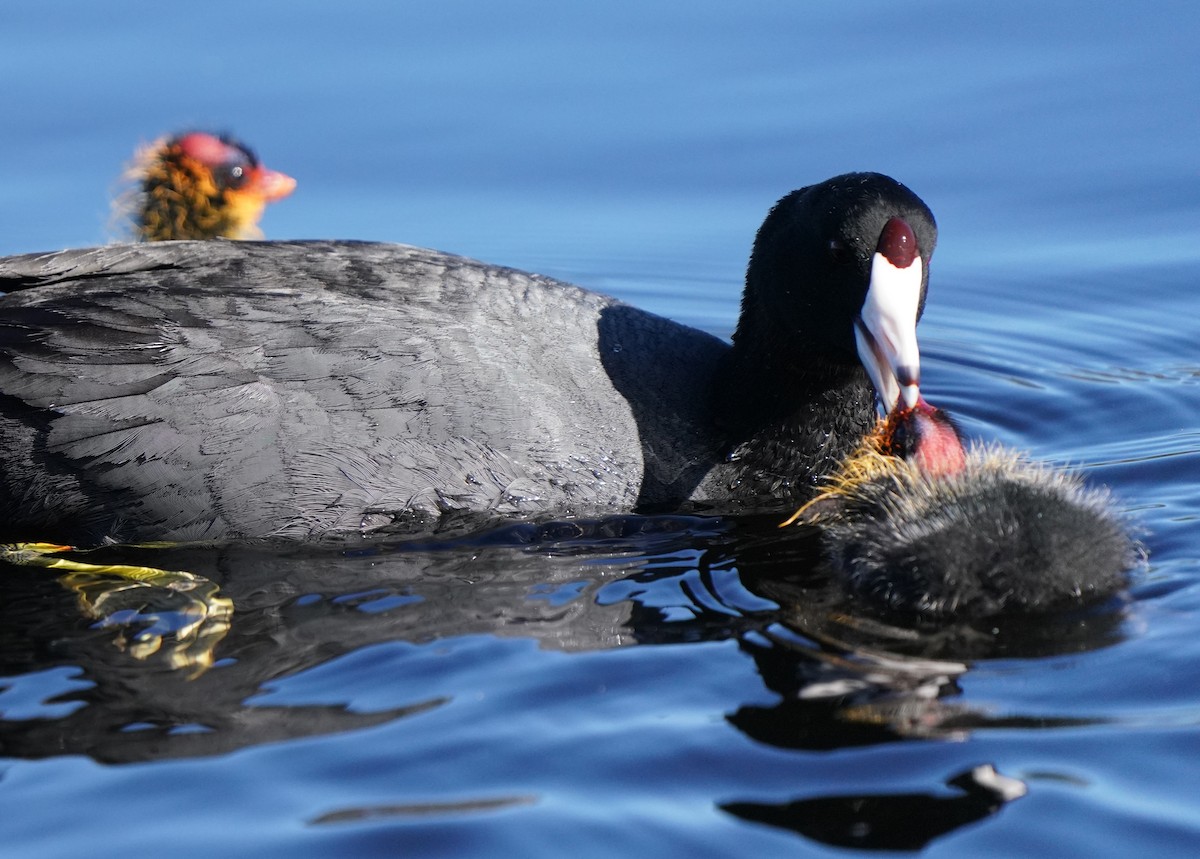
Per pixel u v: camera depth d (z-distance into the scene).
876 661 8.64
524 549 10.62
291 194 18.61
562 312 11.88
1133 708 7.97
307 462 10.48
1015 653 8.70
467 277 11.84
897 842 6.82
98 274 11.61
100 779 7.37
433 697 8.23
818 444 11.97
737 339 12.25
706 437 11.88
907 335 10.39
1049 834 6.87
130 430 10.38
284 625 9.29
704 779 7.35
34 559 10.49
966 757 7.51
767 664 8.62
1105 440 12.93
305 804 7.13
